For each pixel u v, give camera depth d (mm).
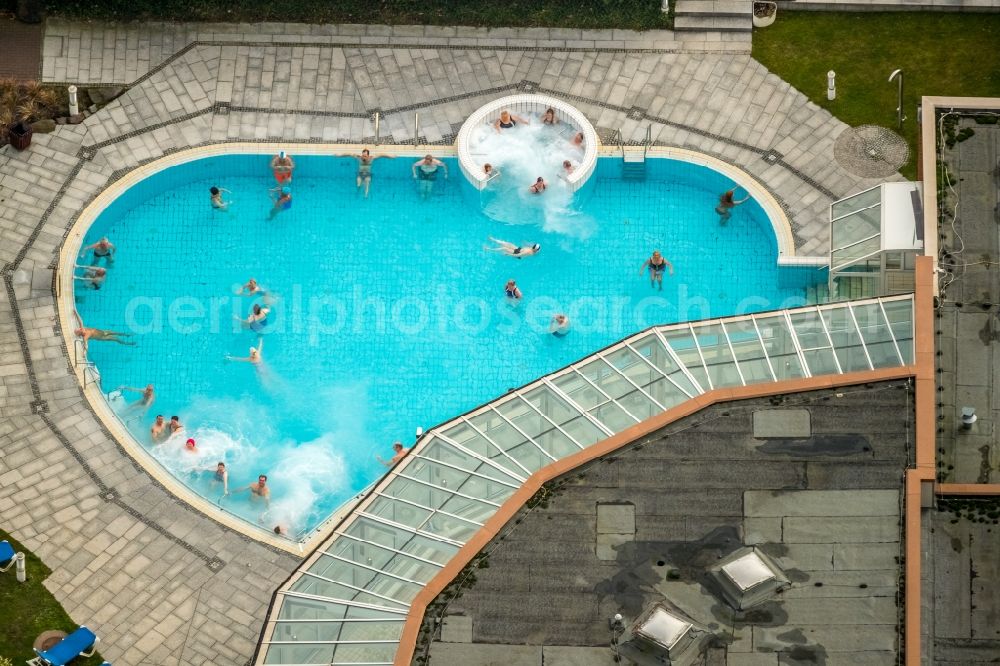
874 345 58094
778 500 56031
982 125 65000
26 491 63844
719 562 55375
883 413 56906
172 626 61250
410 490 57062
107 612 61406
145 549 62844
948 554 57094
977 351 61844
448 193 70062
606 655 54469
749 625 54781
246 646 60969
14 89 70688
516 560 55406
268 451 66562
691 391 57719
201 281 68875
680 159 69625
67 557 62469
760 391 57000
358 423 67188
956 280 62812
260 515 65125
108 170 69688
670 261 69188
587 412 57688
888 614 54938
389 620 54969
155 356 67875
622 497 56094
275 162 69250
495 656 54438
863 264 65312
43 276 67625
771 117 70875
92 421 65438
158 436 66188
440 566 55844
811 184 69375
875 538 55656
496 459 57375
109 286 68688
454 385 67812
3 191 69125
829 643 54625
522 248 68812
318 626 55031
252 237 69500
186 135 70312
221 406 67250
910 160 69812
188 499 64188
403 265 69312
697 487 56188
